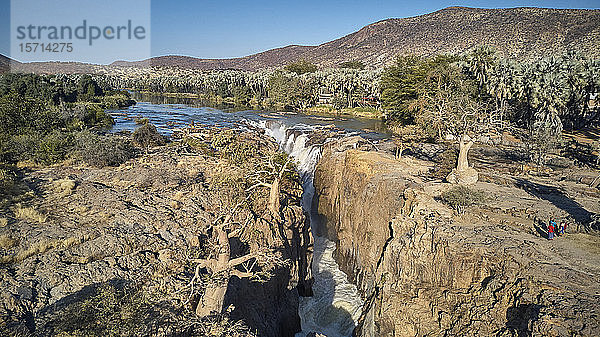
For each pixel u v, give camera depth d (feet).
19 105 187.32
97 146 152.05
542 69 226.58
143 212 101.50
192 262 76.95
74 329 58.54
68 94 440.04
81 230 88.63
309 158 205.05
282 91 441.27
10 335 57.77
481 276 74.33
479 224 89.10
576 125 230.89
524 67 239.50
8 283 68.69
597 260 70.74
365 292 114.11
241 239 94.22
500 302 67.10
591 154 164.66
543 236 81.61
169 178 128.67
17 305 64.54
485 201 101.45
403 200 112.16
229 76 620.90
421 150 181.57
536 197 106.63
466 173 120.06
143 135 202.28
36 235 84.74
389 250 96.78
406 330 78.23
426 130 226.38
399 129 261.03
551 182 122.62
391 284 89.15
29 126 181.98
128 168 145.69
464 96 217.97
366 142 196.95
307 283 119.96
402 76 291.38
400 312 80.23
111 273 75.56
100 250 81.92
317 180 184.55
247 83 561.02
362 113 373.20
